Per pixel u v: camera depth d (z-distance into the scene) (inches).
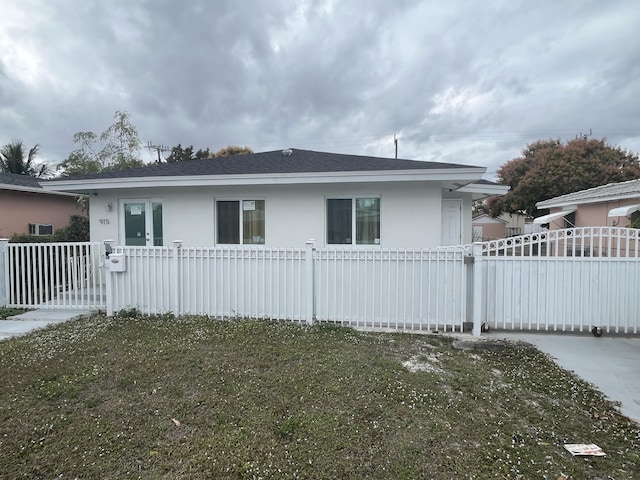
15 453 107.3
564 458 109.2
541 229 968.9
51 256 280.5
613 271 219.1
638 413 136.8
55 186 358.9
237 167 372.8
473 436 119.2
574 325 223.1
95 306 276.1
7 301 278.5
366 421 126.0
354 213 340.5
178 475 99.3
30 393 142.8
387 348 197.6
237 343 197.8
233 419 125.6
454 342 204.8
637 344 208.1
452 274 227.6
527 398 145.8
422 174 304.0
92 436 116.0
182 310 256.1
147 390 145.5
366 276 235.3
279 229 351.6
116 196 382.0
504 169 1349.7
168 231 371.6
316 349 191.5
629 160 1157.1
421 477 100.0
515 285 225.9
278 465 103.6
